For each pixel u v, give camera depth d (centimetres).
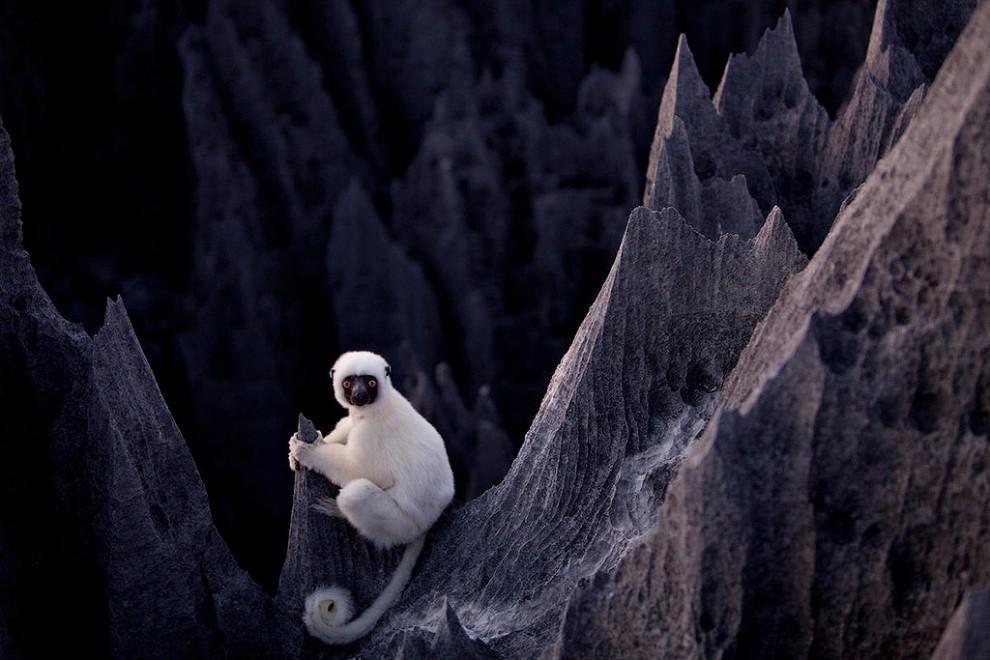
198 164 1895
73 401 668
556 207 1803
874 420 455
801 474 461
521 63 2102
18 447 689
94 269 2152
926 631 455
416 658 540
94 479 640
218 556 689
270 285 1878
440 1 2067
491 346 1789
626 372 616
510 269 1861
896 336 453
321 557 688
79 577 693
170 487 666
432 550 702
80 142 2236
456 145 1856
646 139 1944
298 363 1917
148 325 2014
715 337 623
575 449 620
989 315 430
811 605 469
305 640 691
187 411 1884
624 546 577
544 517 629
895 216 458
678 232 611
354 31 2070
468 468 1402
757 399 469
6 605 673
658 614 486
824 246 525
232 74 1925
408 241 1889
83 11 2206
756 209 811
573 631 511
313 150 1966
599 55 2220
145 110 2112
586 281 1834
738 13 2088
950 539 446
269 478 1786
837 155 862
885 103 827
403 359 1603
